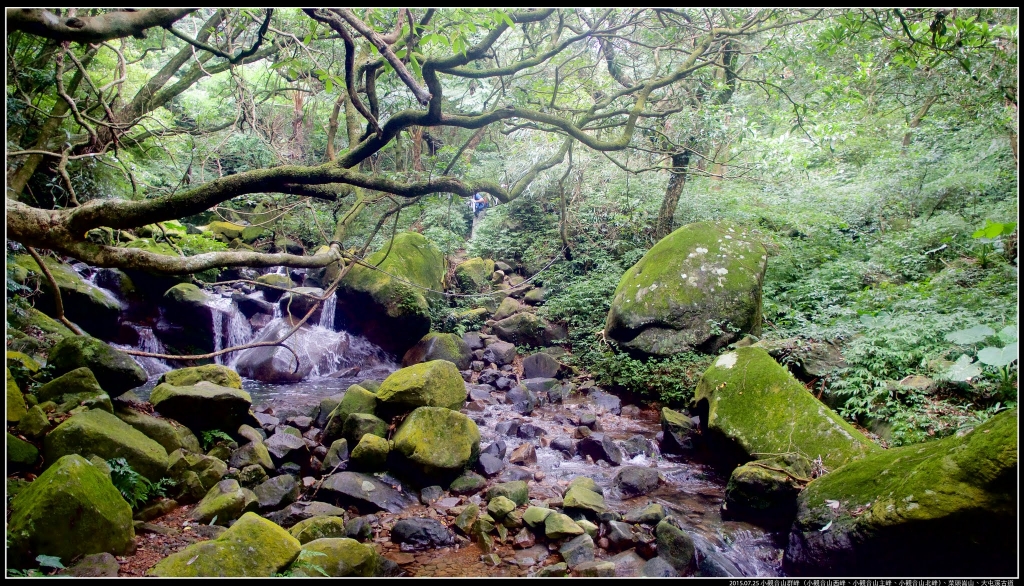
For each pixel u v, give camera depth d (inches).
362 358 387.9
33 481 135.3
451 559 163.8
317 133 450.6
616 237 450.0
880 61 286.0
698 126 277.3
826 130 247.8
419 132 412.2
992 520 124.8
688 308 320.8
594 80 314.5
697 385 265.6
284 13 192.5
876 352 248.8
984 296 275.6
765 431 206.7
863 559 144.9
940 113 427.2
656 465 237.0
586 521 180.4
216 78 413.4
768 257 386.3
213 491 176.2
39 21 91.0
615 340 343.6
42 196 314.8
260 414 257.1
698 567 162.2
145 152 345.1
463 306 437.7
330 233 449.4
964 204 390.0
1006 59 276.4
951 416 204.8
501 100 251.3
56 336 271.9
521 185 189.9
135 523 153.1
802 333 290.0
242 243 468.1
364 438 206.5
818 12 217.3
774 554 172.1
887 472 152.3
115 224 103.9
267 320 400.8
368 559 144.7
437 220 511.2
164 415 207.8
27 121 261.7
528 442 251.3
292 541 133.0
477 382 343.0
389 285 374.9
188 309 361.7
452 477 208.4
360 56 187.2
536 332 395.9
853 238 430.6
